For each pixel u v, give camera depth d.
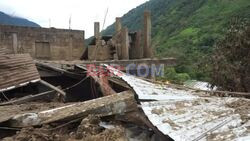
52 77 12.83
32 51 19.48
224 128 4.36
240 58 14.26
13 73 9.48
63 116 5.37
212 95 7.37
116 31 15.83
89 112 5.46
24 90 10.66
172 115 4.96
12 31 18.55
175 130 4.39
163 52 36.16
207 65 15.28
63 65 12.19
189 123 4.63
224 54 14.55
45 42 20.16
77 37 21.56
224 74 14.12
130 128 5.40
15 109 6.88
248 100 5.81
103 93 8.30
